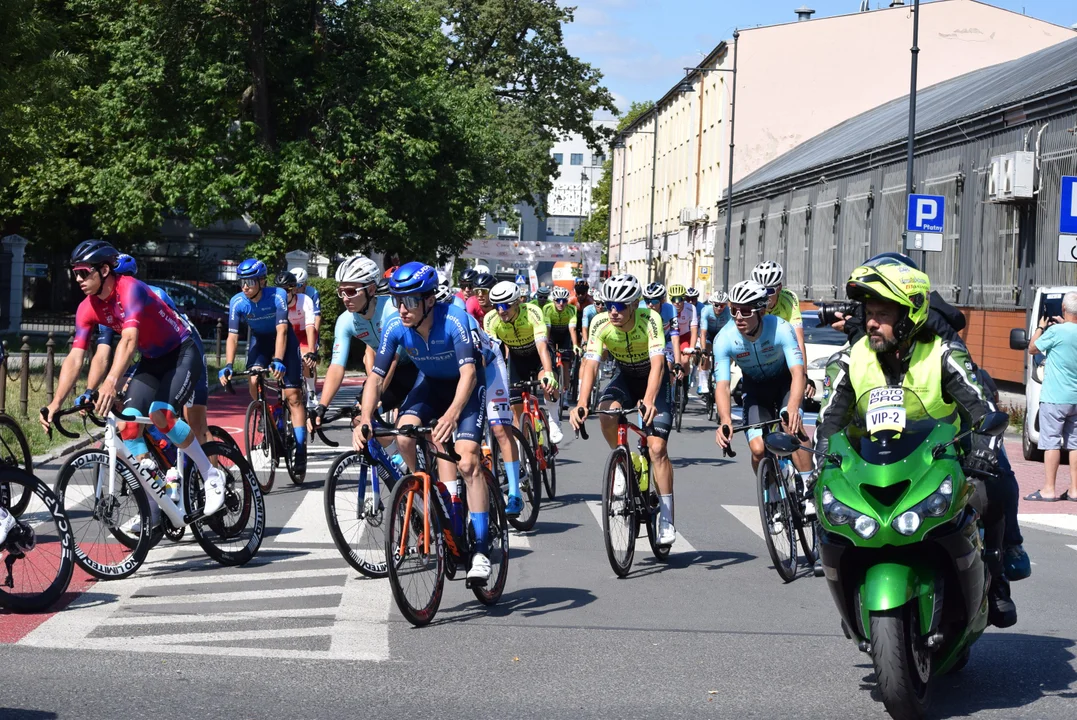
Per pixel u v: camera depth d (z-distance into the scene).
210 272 41.00
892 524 4.40
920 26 50.94
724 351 7.65
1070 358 11.27
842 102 52.50
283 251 32.41
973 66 50.41
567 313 15.76
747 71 52.78
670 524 8.00
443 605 6.60
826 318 7.10
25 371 15.09
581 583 7.27
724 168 54.34
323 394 8.62
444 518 6.35
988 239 25.77
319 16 32.81
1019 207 24.12
